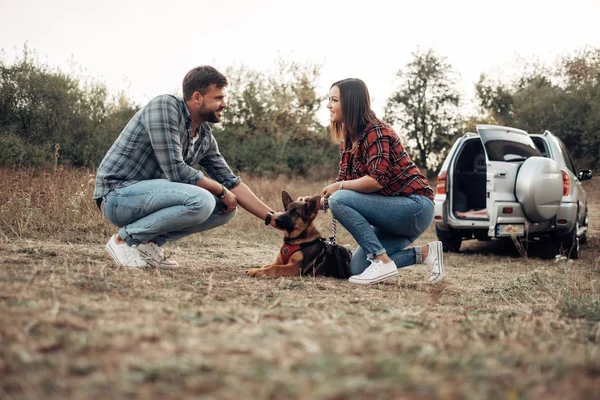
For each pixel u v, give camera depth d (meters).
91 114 16.97
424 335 2.44
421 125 36.31
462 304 3.81
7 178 7.93
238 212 9.54
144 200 4.09
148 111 4.08
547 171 7.34
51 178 8.35
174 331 2.18
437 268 4.64
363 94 4.46
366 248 4.45
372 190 4.39
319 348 1.97
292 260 4.56
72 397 1.50
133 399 1.50
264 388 1.58
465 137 8.33
